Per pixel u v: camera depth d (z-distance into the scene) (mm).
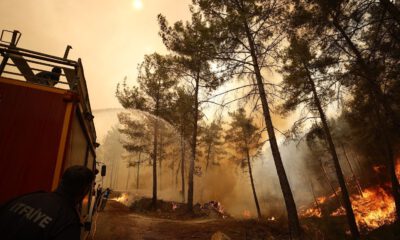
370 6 6652
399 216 12094
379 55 6973
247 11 10828
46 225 1630
